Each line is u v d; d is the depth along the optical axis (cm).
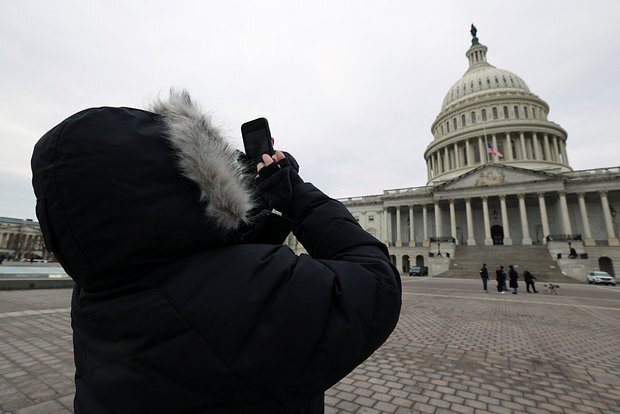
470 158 6731
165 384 92
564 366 612
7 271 2433
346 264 121
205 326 92
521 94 6950
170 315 94
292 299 99
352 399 453
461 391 486
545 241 4966
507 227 5291
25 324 870
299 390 100
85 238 93
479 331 935
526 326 1021
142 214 95
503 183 5419
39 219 102
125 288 100
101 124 102
